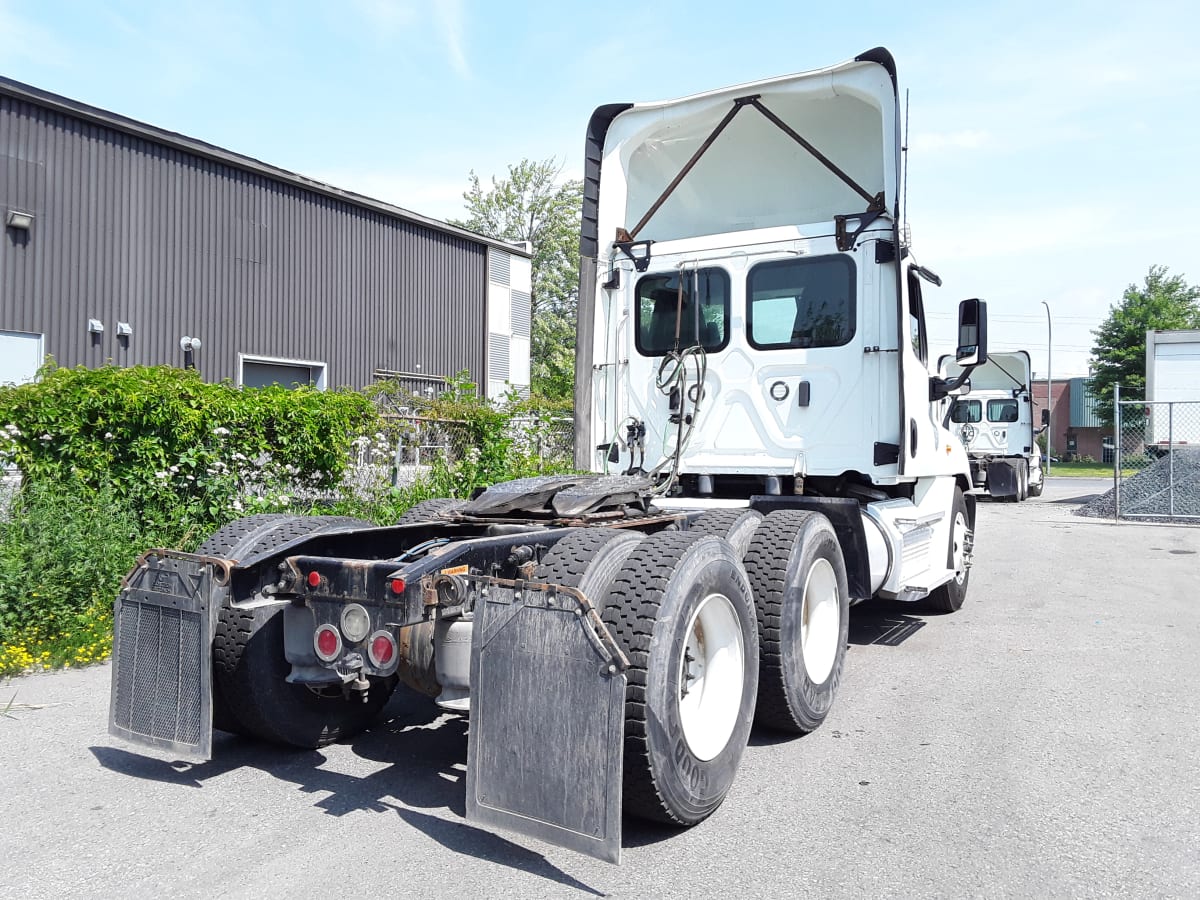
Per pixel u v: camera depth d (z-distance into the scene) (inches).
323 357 847.7
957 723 178.9
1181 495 663.8
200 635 134.0
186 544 264.1
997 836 125.1
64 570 231.5
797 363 228.4
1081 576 382.0
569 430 509.0
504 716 114.3
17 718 176.7
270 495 302.0
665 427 245.1
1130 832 126.6
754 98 235.3
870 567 205.5
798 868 115.0
